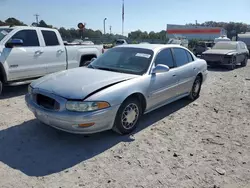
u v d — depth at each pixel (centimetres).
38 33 703
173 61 546
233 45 1495
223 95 754
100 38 4528
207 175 321
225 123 509
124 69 473
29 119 489
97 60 530
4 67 615
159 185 296
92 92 369
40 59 699
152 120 509
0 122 470
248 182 310
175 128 471
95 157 354
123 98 393
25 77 673
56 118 363
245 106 636
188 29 6216
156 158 357
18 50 644
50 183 293
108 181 300
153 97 467
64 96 363
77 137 415
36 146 382
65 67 780
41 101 393
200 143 411
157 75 474
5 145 381
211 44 2222
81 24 1673
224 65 1420
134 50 513
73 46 803
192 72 605
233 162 355
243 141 425
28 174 309
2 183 289
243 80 1039
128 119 421
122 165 336
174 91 539
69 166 330
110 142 401
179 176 316
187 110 586
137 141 409
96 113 361
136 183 298
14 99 631
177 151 380
